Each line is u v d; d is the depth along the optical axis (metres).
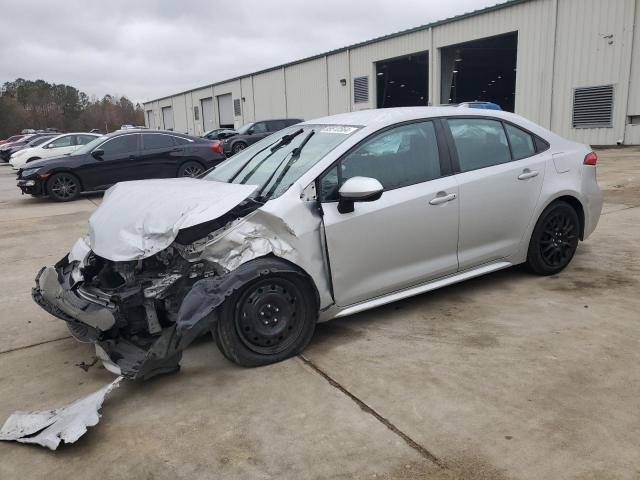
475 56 32.41
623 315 3.85
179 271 3.34
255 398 2.99
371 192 3.29
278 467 2.42
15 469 2.50
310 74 33.97
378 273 3.69
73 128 91.06
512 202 4.29
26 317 4.50
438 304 4.22
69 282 3.54
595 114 19.48
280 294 3.32
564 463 2.34
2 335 4.12
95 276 3.63
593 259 5.23
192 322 2.96
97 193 12.85
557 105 20.64
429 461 2.40
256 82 40.28
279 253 3.27
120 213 3.55
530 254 4.59
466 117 4.21
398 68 32.81
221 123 48.28
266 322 3.31
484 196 4.11
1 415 2.98
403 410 2.80
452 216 3.95
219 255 3.23
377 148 3.74
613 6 18.44
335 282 3.50
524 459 2.38
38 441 2.62
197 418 2.83
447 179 3.95
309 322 3.46
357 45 29.52
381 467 2.38
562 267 4.80
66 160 11.62
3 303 4.88
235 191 3.39
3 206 11.63
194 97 52.75
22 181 11.56
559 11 20.00
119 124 98.69
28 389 3.27
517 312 3.99
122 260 3.16
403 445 2.52
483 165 4.18
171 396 3.06
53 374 3.45
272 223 3.28
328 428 2.68
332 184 3.54
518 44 21.62
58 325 4.30
